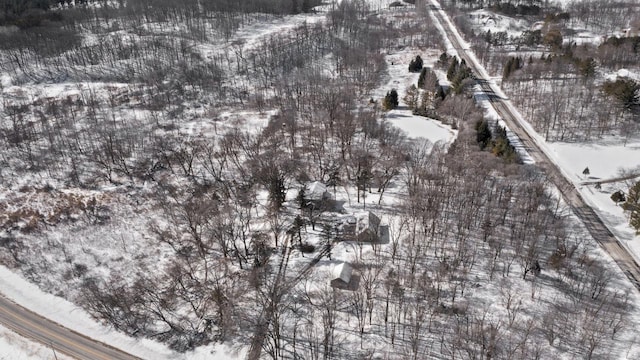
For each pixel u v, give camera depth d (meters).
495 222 99.94
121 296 92.00
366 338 79.50
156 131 152.38
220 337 83.19
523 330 77.81
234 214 112.56
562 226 99.44
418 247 90.75
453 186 106.69
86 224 113.38
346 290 88.56
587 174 119.62
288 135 145.50
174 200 121.38
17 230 111.31
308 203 110.12
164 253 104.56
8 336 85.94
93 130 150.25
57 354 82.06
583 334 76.75
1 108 165.50
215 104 172.12
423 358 75.12
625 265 91.00
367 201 113.12
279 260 97.81
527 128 143.88
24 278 98.88
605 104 145.38
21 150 140.88
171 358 80.62
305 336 80.62
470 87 171.75
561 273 89.00
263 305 86.00
